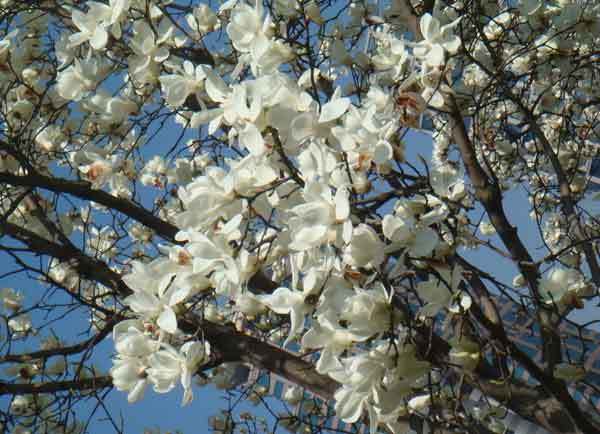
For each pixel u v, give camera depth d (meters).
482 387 3.37
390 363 3.00
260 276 3.71
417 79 3.26
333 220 2.88
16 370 4.65
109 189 5.04
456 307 3.01
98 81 3.78
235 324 4.20
